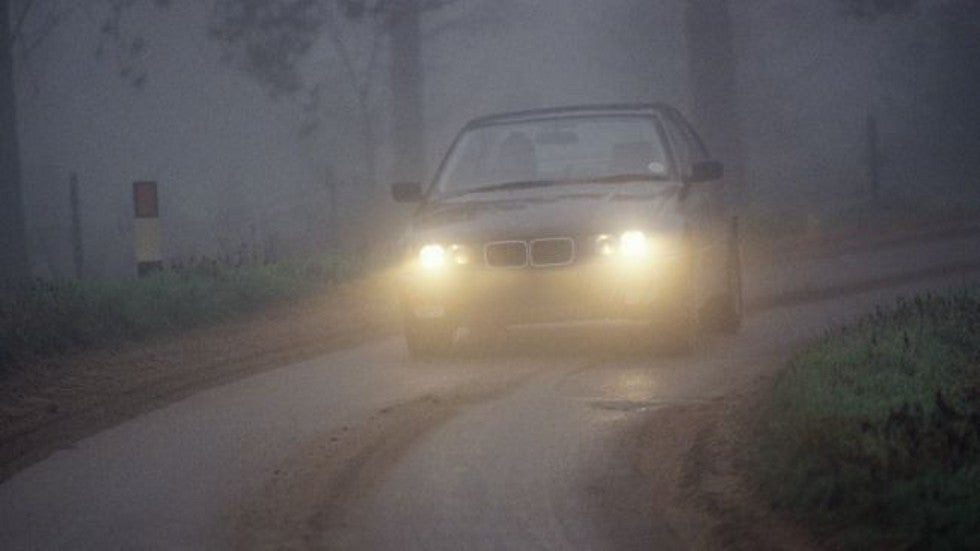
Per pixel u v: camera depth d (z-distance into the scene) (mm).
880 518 17453
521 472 22344
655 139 35719
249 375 32188
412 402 28328
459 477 22125
